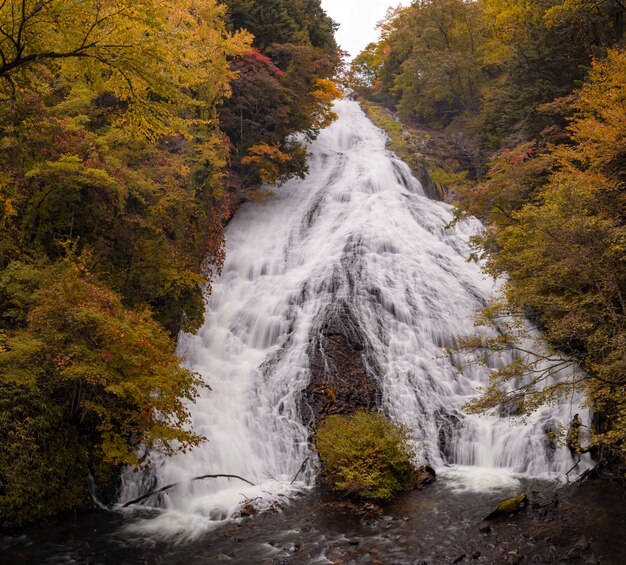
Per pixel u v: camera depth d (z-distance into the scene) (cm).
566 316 1230
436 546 989
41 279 1280
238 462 1427
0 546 1020
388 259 2228
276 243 2506
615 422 1132
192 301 1853
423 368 1708
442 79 4031
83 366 1137
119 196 1589
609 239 1166
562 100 2164
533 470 1382
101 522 1152
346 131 4141
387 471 1281
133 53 993
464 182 3144
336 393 1584
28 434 1158
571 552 932
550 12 2348
